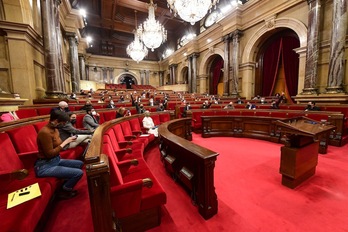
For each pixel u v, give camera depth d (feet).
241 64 37.86
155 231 5.51
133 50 49.06
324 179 8.59
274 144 14.66
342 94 21.15
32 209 4.41
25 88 19.95
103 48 72.18
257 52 36.65
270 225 5.74
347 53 21.86
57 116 6.67
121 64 75.97
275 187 7.98
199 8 23.61
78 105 21.30
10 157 6.31
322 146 12.00
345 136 14.34
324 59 24.29
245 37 36.73
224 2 43.86
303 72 26.94
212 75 52.65
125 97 36.83
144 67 80.18
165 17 55.16
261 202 6.92
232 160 11.13
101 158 4.23
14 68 19.42
